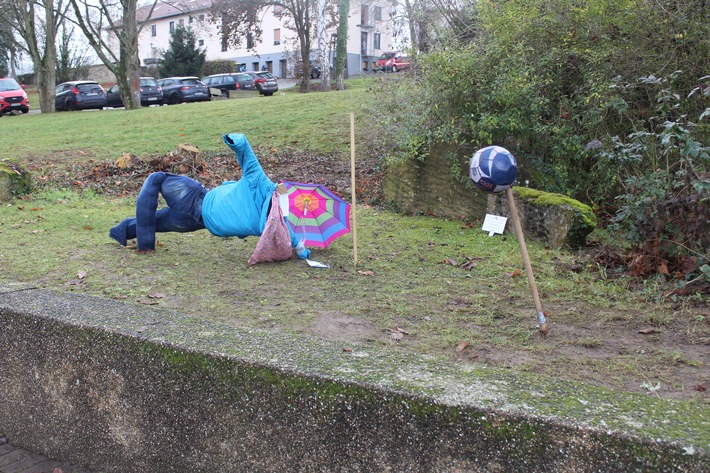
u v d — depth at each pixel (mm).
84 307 3590
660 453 2039
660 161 6465
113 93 33188
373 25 54781
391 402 2461
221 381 2859
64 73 52906
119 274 5277
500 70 7598
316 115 16078
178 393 3000
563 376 3297
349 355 2861
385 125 9438
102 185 10336
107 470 3338
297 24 36344
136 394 3139
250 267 5582
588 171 7605
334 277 5277
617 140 6441
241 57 60688
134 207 8781
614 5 7156
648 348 3723
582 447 2146
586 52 7254
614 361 3498
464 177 7883
